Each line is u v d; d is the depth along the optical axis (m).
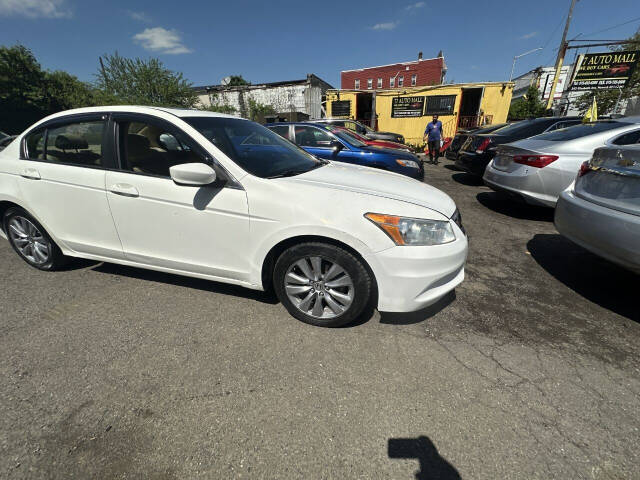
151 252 2.37
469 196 5.97
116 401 1.61
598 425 1.50
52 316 2.28
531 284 2.80
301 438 1.43
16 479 1.25
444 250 1.94
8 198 2.66
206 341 2.05
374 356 1.93
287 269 2.13
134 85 24.70
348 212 1.90
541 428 1.48
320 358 1.92
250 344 2.03
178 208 2.16
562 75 29.52
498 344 2.04
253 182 2.04
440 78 33.84
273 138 2.94
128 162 2.27
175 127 2.19
